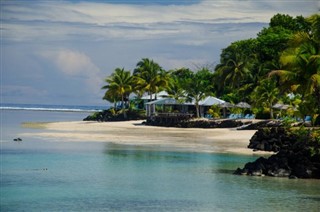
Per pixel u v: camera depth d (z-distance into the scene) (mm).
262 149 101188
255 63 188500
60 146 113188
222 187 63500
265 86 152500
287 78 70750
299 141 72875
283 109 149875
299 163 69188
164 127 186000
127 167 81000
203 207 53281
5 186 64500
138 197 58125
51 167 81062
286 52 71500
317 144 69750
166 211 51750
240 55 191000
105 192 61094
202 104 187000
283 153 71312
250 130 145500
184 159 90188
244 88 179250
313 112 78875
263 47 190125
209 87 194125
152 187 64125
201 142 121938
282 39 185500
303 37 71125
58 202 55531
